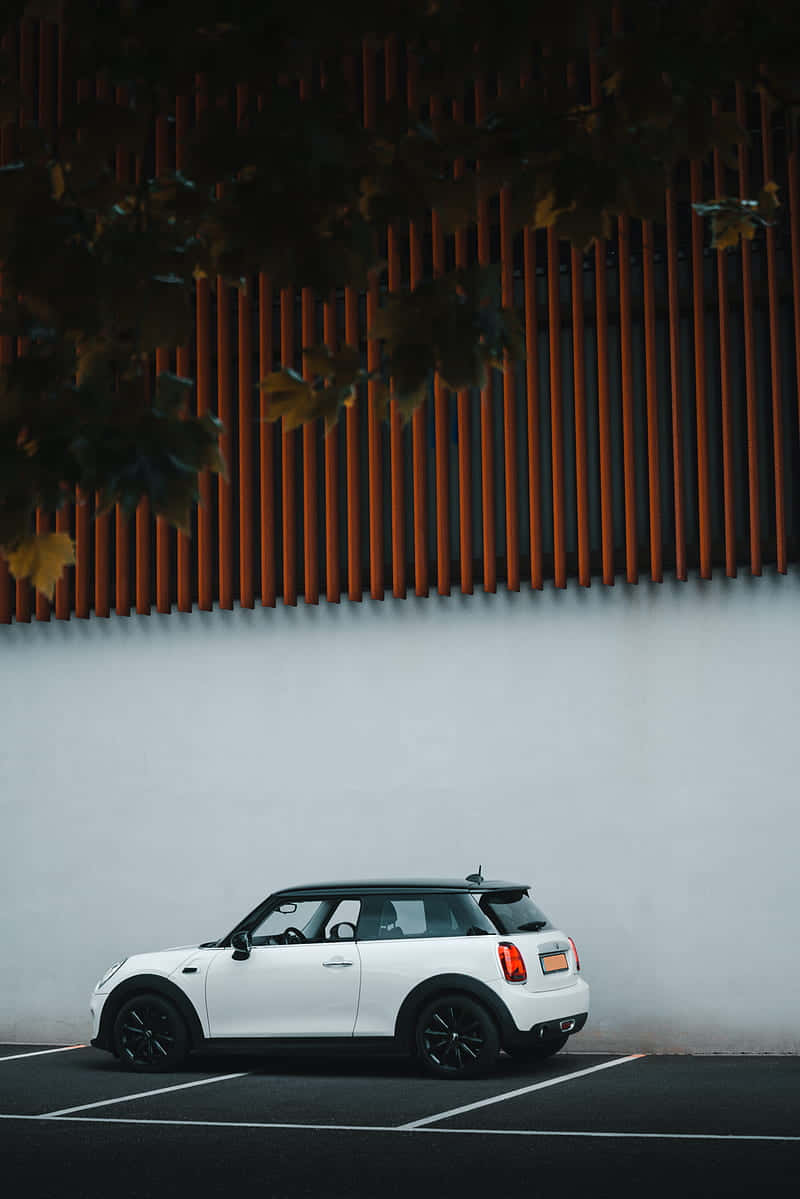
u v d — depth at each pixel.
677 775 13.34
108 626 14.84
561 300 13.98
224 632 14.52
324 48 4.14
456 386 4.24
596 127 4.45
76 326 4.14
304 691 14.27
